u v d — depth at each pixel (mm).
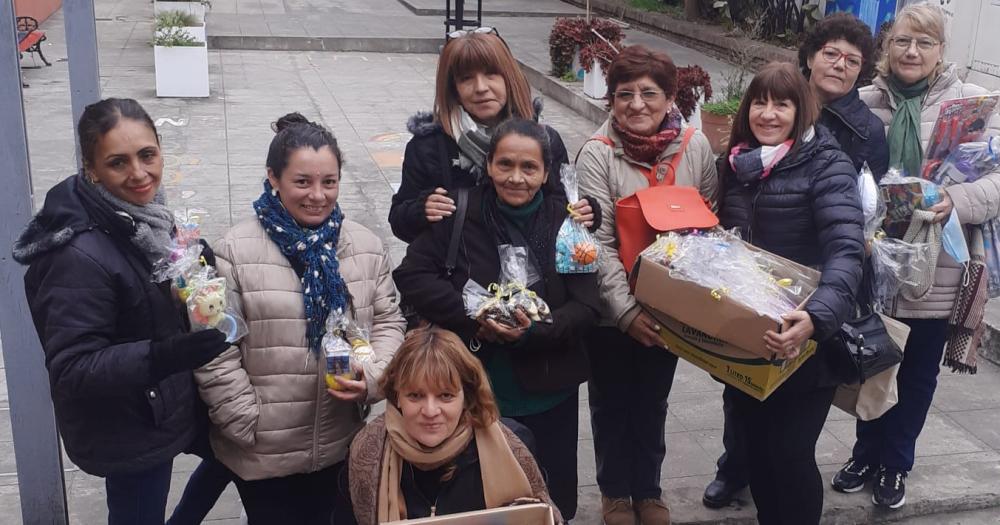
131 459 2748
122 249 2631
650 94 3387
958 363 3859
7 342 3230
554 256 3127
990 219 3736
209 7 18188
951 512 4195
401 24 17688
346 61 14977
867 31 3533
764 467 3426
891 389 3510
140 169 2604
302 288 2889
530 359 3162
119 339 2662
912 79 3746
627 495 3779
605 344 3631
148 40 15508
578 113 11742
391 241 6945
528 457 2518
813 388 3260
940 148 3658
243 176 8422
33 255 2568
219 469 3307
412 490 2508
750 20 13680
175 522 3357
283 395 2904
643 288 3207
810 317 2930
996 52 7496
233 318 2746
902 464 4047
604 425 3734
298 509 3117
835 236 3129
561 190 3236
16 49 3061
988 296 3838
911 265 3541
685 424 4805
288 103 11664
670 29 15977
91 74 3428
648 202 3340
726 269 3057
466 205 3146
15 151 3098
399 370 2416
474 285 3086
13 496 3941
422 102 12070
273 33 15859
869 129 3611
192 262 2686
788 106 3240
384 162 9125
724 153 3490
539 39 16453
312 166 2822
